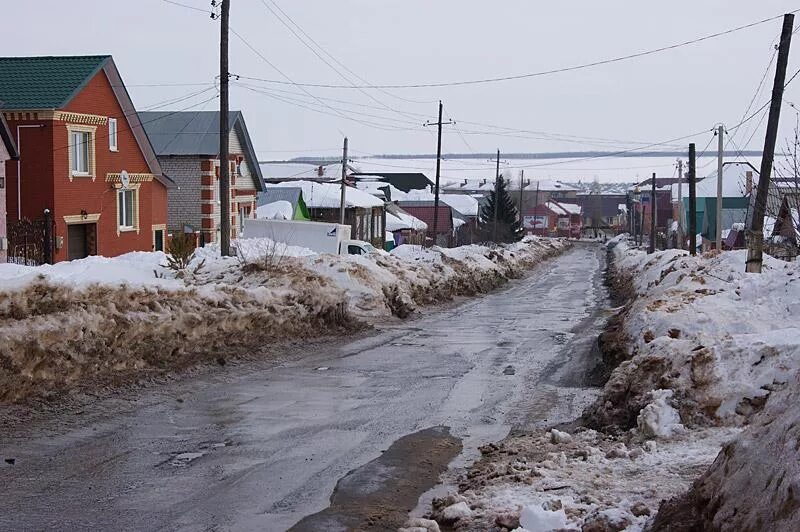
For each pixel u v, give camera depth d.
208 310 16.66
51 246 29.20
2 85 32.22
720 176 38.81
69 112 32.03
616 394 11.37
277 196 59.72
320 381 14.84
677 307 16.00
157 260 27.14
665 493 7.44
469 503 7.70
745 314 15.45
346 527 7.41
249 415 11.89
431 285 33.16
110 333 13.65
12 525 7.21
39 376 12.04
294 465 9.40
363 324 22.83
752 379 10.22
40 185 31.38
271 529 7.32
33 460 9.26
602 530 6.38
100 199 34.59
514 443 10.35
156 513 7.65
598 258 83.12
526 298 36.56
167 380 13.98
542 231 148.75
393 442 10.59
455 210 106.94
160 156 47.50
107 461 9.34
